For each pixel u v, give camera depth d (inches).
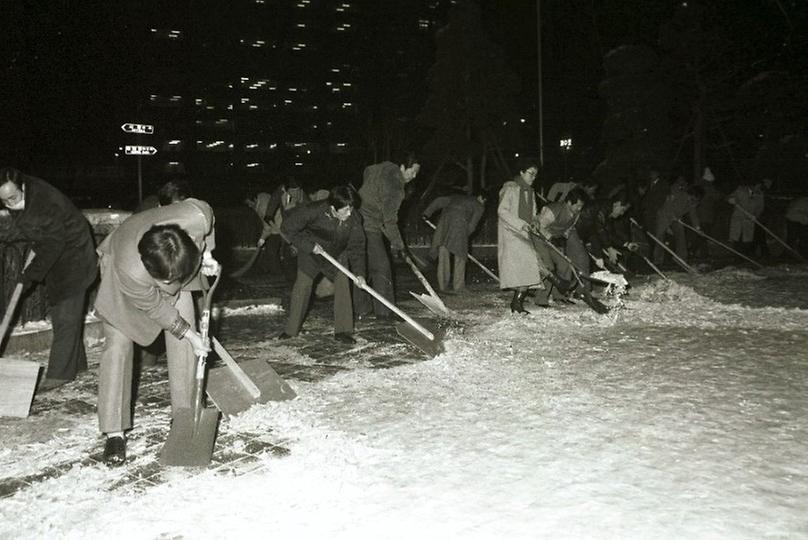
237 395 196.7
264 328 320.8
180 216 169.6
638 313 339.9
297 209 278.7
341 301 285.4
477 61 1192.2
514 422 183.0
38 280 218.1
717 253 650.8
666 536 123.6
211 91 3484.3
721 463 154.3
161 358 266.1
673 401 198.8
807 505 134.1
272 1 3671.3
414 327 268.2
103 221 296.4
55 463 164.2
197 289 181.9
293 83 3718.0
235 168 3412.9
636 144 960.3
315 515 133.6
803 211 577.0
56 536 127.5
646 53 964.0
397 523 130.0
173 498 141.5
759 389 209.8
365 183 338.0
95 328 287.4
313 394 209.5
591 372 231.6
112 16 1027.9
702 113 935.7
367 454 161.9
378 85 2276.1
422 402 201.3
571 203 349.1
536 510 134.0
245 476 151.6
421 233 759.1
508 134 1242.0
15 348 260.8
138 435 181.0
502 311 357.7
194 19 3400.6
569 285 344.2
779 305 365.4
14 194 204.8
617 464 154.6
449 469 153.4
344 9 3895.2
